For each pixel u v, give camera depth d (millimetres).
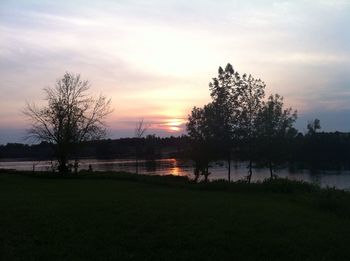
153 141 99562
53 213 14305
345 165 80438
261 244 10562
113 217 13578
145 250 9805
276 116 40969
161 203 17203
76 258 9000
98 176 40594
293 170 72062
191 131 42531
